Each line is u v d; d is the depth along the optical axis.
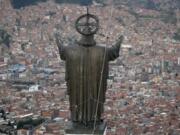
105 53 19.44
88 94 19.47
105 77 19.52
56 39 19.80
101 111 19.58
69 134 19.31
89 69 19.41
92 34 19.53
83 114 19.48
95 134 19.23
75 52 19.47
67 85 19.59
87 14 19.55
